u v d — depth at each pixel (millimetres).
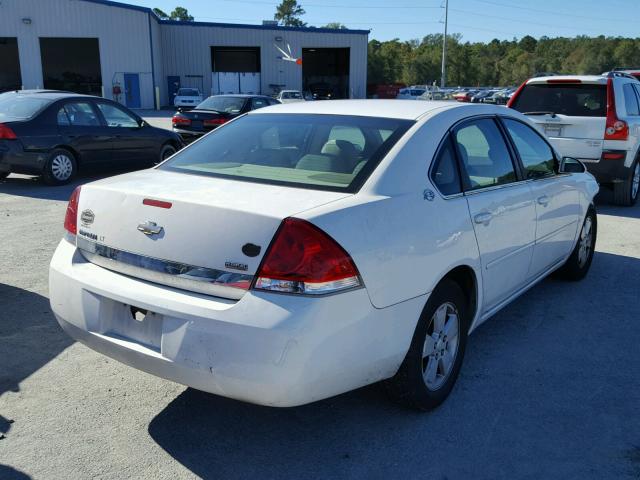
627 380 3709
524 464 2867
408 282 2896
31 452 2881
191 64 46375
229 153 3564
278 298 2479
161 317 2703
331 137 3398
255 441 3029
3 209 8328
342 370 2643
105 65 40406
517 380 3686
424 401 3209
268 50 47281
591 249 5703
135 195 2873
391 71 102688
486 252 3562
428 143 3295
